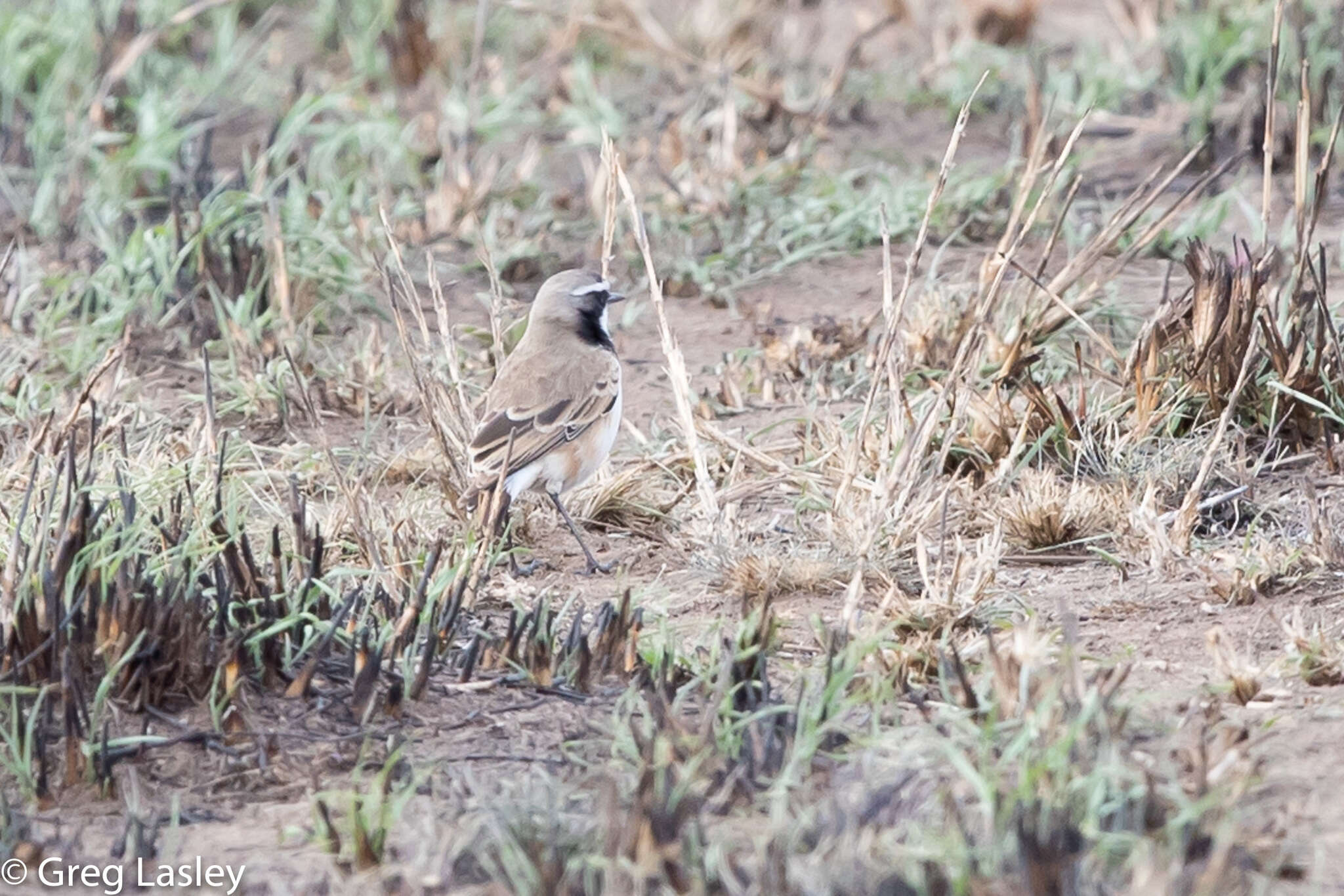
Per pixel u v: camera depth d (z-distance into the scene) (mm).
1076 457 12336
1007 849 7043
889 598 10227
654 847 7223
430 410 12172
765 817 7863
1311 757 8305
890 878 6930
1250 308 12594
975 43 22938
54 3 24438
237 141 21156
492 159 19703
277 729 8961
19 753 8516
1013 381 13578
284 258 15602
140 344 15438
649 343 15703
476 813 7961
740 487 12148
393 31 23156
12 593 9180
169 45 23750
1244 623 10070
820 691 9062
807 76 22656
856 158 19844
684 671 9492
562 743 8883
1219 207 16922
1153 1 23250
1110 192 18438
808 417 13383
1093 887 6812
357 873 7566
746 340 15625
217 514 10445
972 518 11703
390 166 19656
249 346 14898
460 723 9102
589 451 11805
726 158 19203
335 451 13234
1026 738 7719
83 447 12781
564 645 9906
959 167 19094
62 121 20594
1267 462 12492
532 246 17516
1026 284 14445
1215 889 6750
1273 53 13078
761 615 9664
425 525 11602
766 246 17578
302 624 9727
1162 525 11008
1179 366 12945
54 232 18094
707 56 23266
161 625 9078
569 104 21844
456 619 10070
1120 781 7711
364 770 8625
